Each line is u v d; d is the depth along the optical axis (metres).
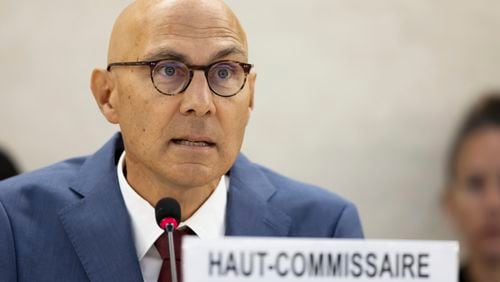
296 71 4.54
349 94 4.56
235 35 2.31
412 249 1.84
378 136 4.55
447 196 4.18
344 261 1.82
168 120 2.24
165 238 2.38
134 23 2.31
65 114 4.47
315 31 4.55
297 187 2.70
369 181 4.54
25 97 4.46
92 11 4.48
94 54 4.49
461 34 4.59
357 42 4.56
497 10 4.62
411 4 4.59
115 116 2.45
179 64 2.24
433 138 4.54
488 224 3.78
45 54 4.47
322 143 4.55
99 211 2.42
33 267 2.37
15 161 4.23
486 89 4.55
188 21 2.26
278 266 1.80
